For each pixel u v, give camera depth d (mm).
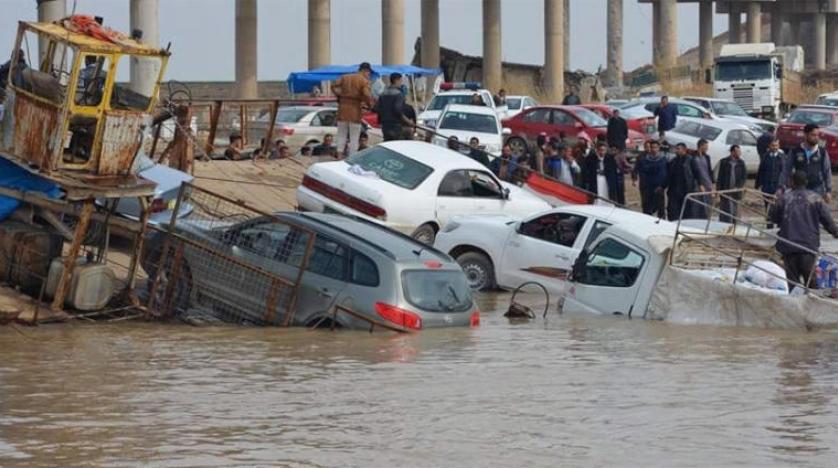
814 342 15703
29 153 16641
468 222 21469
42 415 11188
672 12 80750
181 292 16953
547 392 12383
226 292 16797
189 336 15742
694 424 11039
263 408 11523
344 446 10117
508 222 21312
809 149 26234
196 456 9781
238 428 10719
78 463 9555
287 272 16594
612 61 80375
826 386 12812
